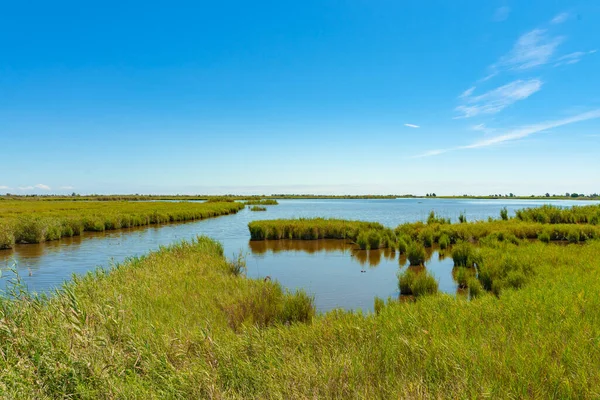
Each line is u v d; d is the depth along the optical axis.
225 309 8.30
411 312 7.10
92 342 4.96
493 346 5.21
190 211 47.22
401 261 17.62
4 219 29.50
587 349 4.86
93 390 4.11
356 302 10.88
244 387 4.34
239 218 48.25
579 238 21.92
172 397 4.09
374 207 85.50
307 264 16.98
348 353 5.17
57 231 26.11
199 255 15.01
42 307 6.18
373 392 4.02
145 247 22.45
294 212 62.44
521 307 7.08
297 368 4.63
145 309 7.51
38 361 4.43
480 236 22.00
